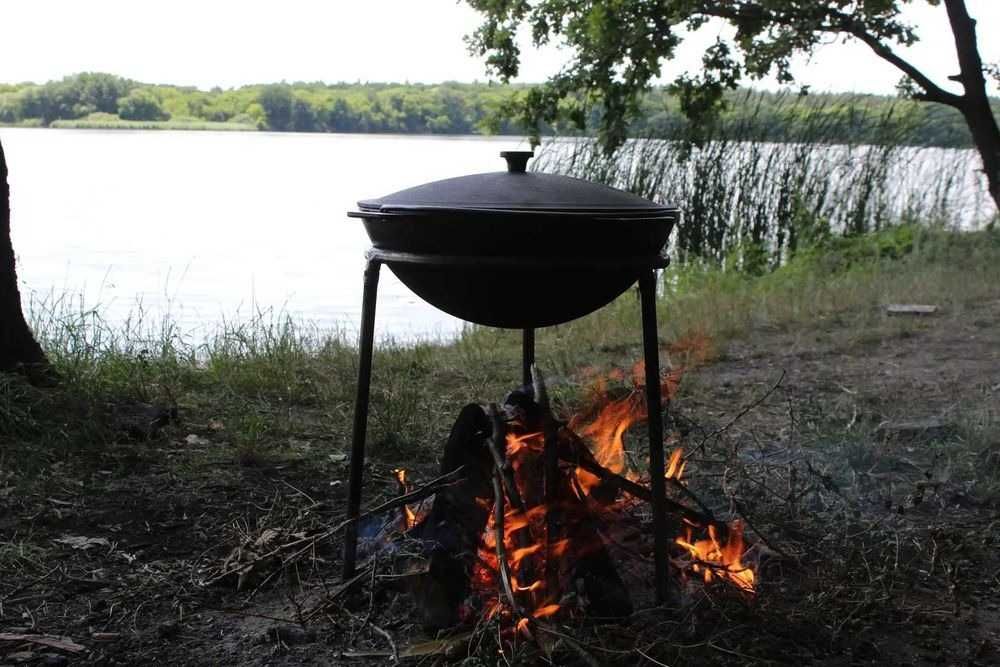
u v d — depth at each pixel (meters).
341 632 3.14
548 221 2.87
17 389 4.70
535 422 3.29
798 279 10.59
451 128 87.56
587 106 13.40
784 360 7.25
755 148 13.00
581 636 2.95
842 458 4.71
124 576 3.46
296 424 5.21
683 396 6.15
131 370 5.66
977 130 12.56
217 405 5.49
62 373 5.21
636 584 3.37
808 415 5.50
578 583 3.12
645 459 4.57
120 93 95.19
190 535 3.83
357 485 3.36
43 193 31.05
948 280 10.16
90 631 3.10
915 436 5.17
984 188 13.49
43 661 2.89
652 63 12.62
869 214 13.29
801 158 12.98
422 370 6.75
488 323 3.22
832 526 3.96
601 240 2.93
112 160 50.59
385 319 11.61
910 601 3.46
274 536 3.62
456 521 3.19
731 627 3.13
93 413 4.77
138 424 4.86
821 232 12.63
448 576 3.12
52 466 4.35
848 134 13.30
